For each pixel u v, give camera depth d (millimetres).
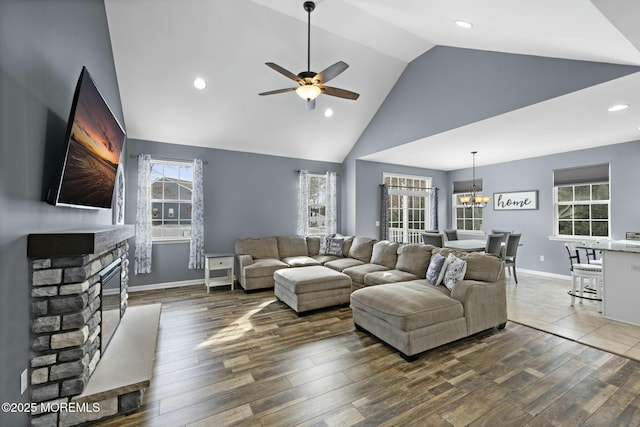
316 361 2486
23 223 1509
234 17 3566
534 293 4559
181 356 2582
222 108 4668
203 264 5098
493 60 3711
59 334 1658
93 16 2746
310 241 5922
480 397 1985
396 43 4367
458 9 2514
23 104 1502
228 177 5512
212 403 1939
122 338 2473
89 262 1795
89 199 2248
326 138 6000
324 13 3596
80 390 1716
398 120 5203
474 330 2863
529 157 6148
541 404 1910
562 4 1891
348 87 5047
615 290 3385
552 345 2775
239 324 3334
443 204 7887
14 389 1427
